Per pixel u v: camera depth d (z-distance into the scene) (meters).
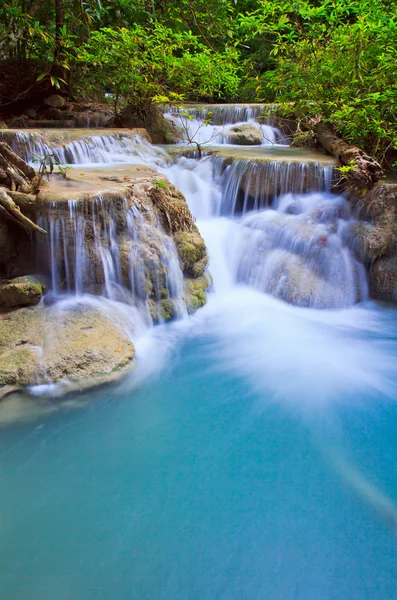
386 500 3.11
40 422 3.71
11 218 4.97
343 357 4.93
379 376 4.58
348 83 8.31
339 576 2.56
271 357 4.90
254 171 7.36
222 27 12.07
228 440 3.65
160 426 3.78
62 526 2.82
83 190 5.28
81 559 2.62
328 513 2.99
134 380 4.35
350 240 6.47
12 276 5.05
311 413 4.01
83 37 10.65
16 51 11.07
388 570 2.61
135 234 5.41
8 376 3.98
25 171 5.35
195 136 10.39
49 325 4.55
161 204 5.87
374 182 6.62
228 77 10.40
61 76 10.69
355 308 6.14
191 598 2.43
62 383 4.08
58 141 7.40
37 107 10.61
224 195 7.70
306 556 2.69
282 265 6.43
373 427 3.85
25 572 2.53
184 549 2.71
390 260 6.20
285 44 9.58
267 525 2.89
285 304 6.23
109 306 5.08
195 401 4.13
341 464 3.43
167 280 5.57
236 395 4.23
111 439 3.60
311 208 6.91
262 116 10.84
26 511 2.91
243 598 2.43
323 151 8.86
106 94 12.16
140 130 9.14
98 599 2.40
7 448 3.44
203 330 5.47
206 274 6.29
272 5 9.44
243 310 6.02
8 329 4.43
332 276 6.23
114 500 3.03
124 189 5.46
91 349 4.38
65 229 4.93
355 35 7.89
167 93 10.34
